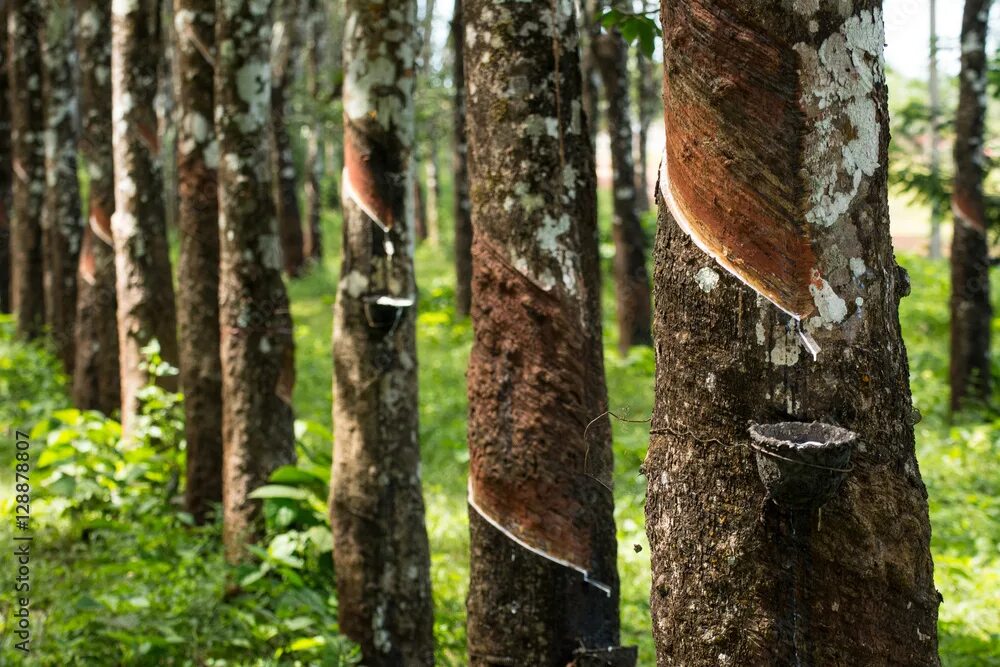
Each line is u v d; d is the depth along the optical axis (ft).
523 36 12.09
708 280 6.41
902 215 114.52
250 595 18.54
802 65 6.19
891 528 6.31
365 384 15.72
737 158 6.29
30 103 42.39
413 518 16.11
